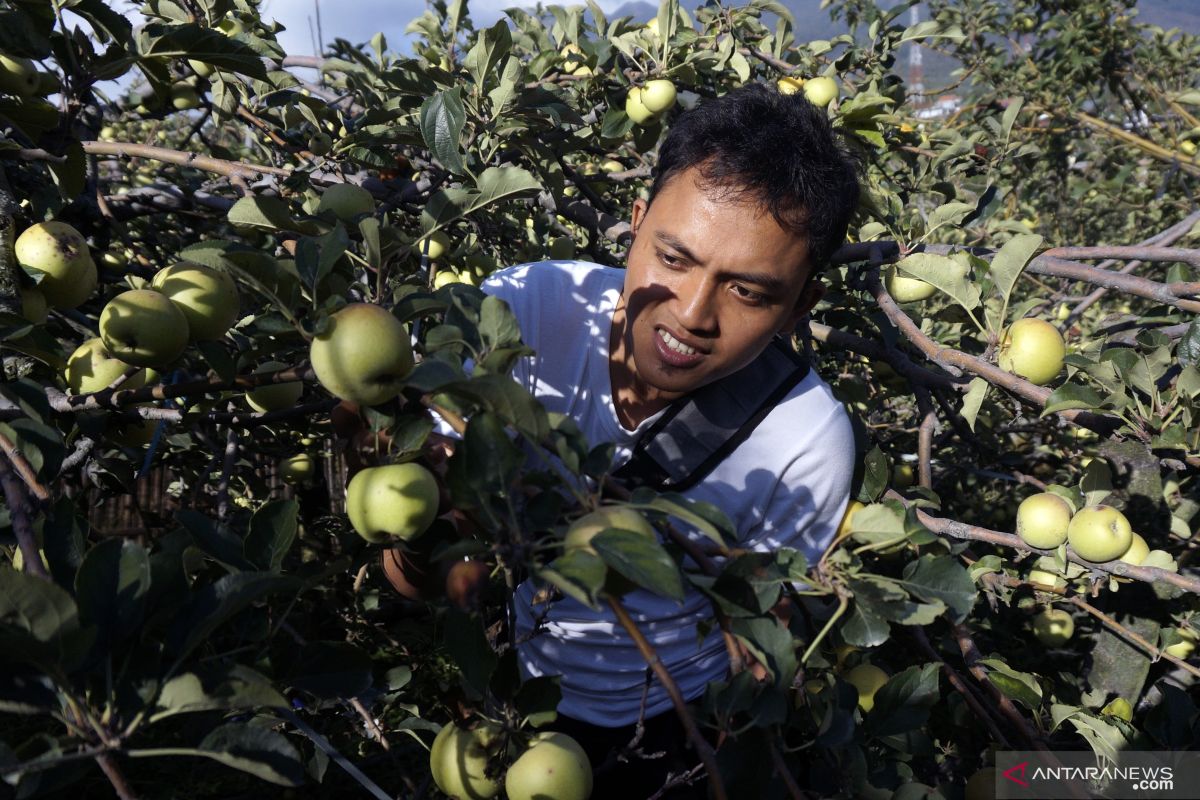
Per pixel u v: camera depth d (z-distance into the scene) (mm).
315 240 1046
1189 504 2379
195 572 1192
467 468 853
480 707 1217
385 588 2867
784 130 1177
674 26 2508
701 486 1460
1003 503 3406
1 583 735
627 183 3482
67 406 1218
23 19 1389
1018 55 5746
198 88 2762
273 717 1172
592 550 806
